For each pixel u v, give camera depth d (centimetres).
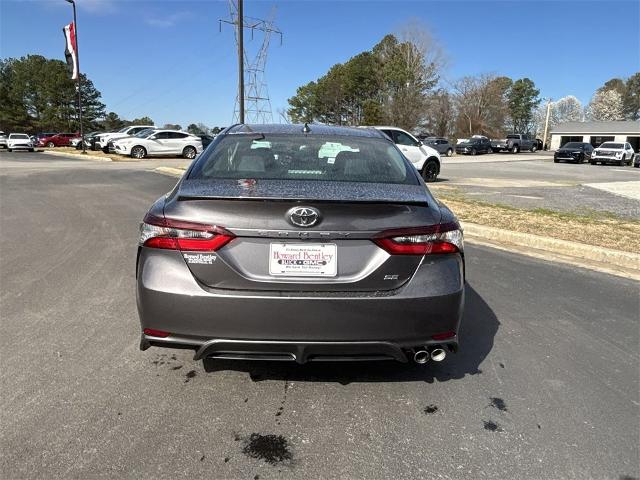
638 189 1507
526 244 744
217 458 251
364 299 273
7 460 244
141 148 2902
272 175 322
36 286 504
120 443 260
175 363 349
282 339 274
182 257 278
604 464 251
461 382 331
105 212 960
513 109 10850
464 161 3400
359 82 8500
